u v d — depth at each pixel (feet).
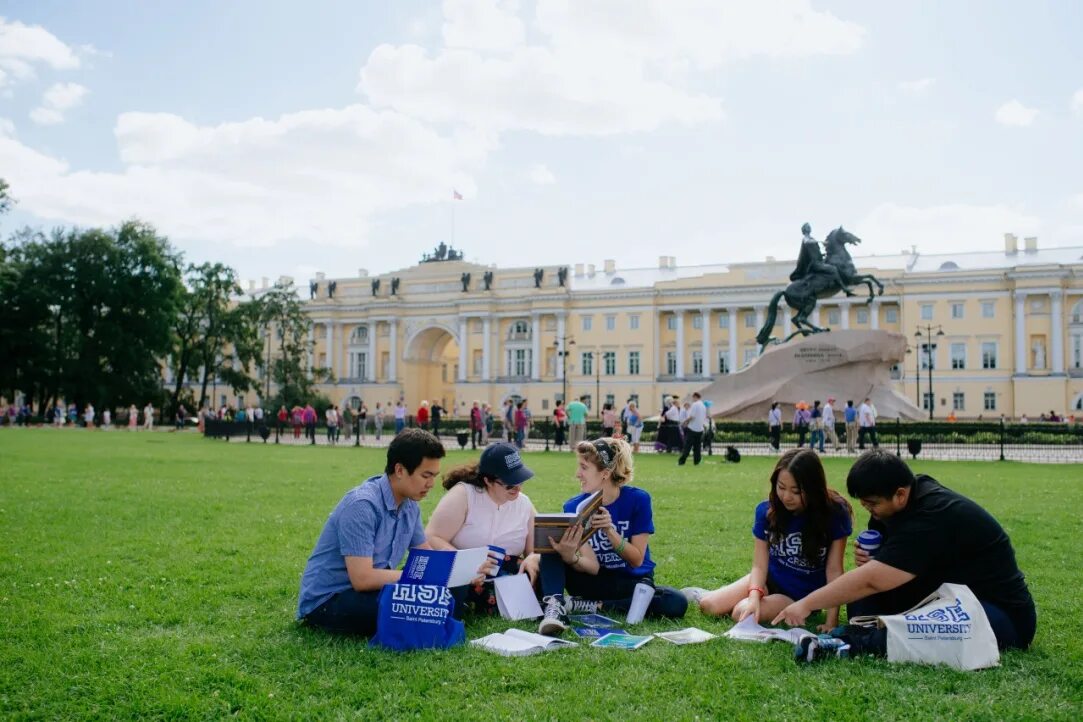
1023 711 15.87
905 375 269.85
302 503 48.75
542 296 303.89
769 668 18.49
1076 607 24.17
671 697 16.71
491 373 310.86
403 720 15.49
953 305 267.80
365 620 20.85
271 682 17.53
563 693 16.84
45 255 233.55
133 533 36.81
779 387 120.37
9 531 37.01
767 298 284.41
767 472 73.61
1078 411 255.70
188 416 289.53
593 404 300.20
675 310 294.87
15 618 22.36
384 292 330.54
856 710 15.93
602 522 23.59
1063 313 257.96
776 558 23.48
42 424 236.63
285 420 178.70
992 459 95.40
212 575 28.02
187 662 18.76
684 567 30.01
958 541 19.92
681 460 83.10
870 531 22.29
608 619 22.95
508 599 23.09
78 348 229.04
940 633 18.83
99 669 18.33
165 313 240.53
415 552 20.79
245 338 271.69
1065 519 42.68
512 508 24.52
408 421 202.18
